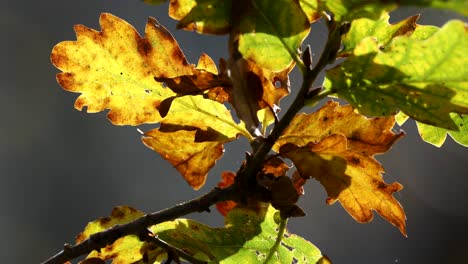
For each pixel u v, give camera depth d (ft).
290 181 2.02
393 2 1.76
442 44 1.85
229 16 1.94
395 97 1.91
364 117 2.06
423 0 1.75
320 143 2.01
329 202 2.09
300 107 1.96
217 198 2.05
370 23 1.98
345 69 1.91
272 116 2.10
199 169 2.10
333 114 2.07
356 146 2.06
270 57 1.93
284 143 2.07
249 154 2.03
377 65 1.89
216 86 2.03
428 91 1.89
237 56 1.93
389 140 2.05
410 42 1.86
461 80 1.87
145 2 1.95
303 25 1.92
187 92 2.03
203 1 1.94
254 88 1.99
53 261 2.07
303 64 1.94
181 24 1.94
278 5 1.91
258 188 2.02
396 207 2.07
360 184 2.07
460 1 1.73
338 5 1.88
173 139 2.10
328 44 1.94
